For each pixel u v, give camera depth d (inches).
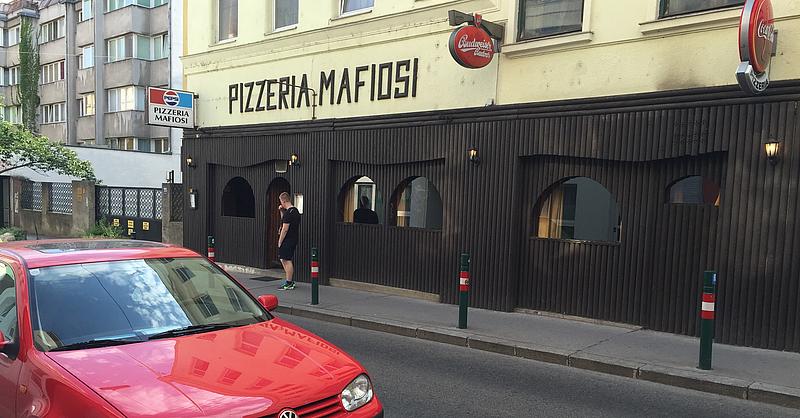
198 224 573.9
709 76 278.5
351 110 441.1
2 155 840.9
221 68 544.7
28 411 112.9
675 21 284.0
